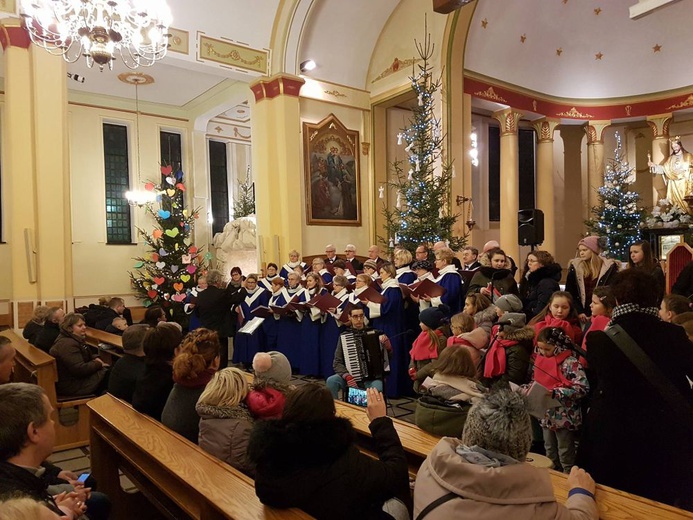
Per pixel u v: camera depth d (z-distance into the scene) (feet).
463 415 8.69
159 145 49.29
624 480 7.49
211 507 7.13
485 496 5.10
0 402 6.82
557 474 7.41
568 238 52.90
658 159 46.93
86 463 14.87
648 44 44.98
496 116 44.39
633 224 44.80
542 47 43.86
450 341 13.20
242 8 35.91
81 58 38.52
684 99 45.42
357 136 43.09
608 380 7.88
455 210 36.81
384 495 6.38
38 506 3.85
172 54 33.47
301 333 24.81
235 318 27.73
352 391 13.30
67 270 28.07
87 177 45.39
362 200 43.50
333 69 41.34
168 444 8.99
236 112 52.39
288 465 6.18
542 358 10.80
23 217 27.14
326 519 6.05
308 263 39.42
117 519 11.94
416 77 39.17
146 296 45.73
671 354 7.65
